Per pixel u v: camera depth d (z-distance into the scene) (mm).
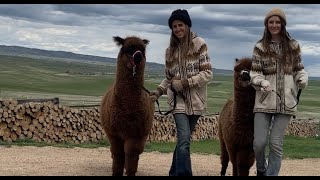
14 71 71250
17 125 10164
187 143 5039
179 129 5074
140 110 5281
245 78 5016
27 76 60156
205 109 5223
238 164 5309
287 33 4891
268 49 4883
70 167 6859
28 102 10984
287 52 4840
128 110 5242
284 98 4812
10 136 10031
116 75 5340
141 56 5148
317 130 26672
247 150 5254
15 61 105375
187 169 5023
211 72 5109
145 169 7152
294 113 4867
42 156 8102
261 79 4805
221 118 6270
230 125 5297
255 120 4934
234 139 5262
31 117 10531
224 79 111125
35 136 10492
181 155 5012
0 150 8641
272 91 4836
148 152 10023
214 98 44531
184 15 5113
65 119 11258
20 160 7379
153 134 13680
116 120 5297
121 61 5250
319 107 45875
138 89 5258
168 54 5281
